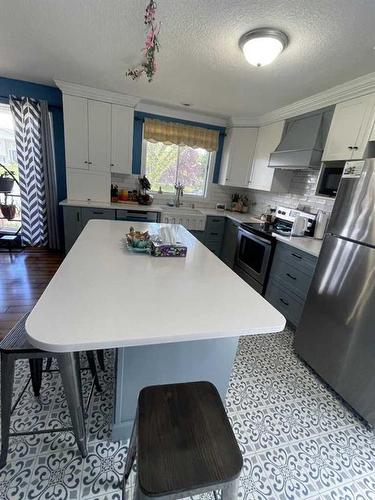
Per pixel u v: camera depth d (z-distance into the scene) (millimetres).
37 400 1452
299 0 1344
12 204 3604
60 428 1255
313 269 2119
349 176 1638
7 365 983
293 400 1670
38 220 3732
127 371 1118
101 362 1648
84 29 1835
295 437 1418
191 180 4340
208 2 1425
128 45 2002
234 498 693
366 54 1757
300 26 1549
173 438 708
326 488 1187
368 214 1503
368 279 1497
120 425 1229
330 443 1405
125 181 3965
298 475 1227
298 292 2305
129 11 1584
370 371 1487
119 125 3361
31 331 723
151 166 4070
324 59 1884
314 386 1811
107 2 1522
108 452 1219
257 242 2916
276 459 1288
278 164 3016
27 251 3666
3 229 3756
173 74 2438
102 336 735
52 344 683
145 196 3895
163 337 777
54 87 3303
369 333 1496
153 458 651
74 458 1182
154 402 812
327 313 1796
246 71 2213
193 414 786
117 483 1107
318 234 2652
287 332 2471
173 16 1573
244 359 2021
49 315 812
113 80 2779
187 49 1941
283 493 1148
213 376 1263
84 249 1506
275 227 3143
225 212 4199
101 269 1239
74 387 1033
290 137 2973
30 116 3285
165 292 1070
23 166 3443
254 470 1227
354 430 1501
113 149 3428
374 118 2006
